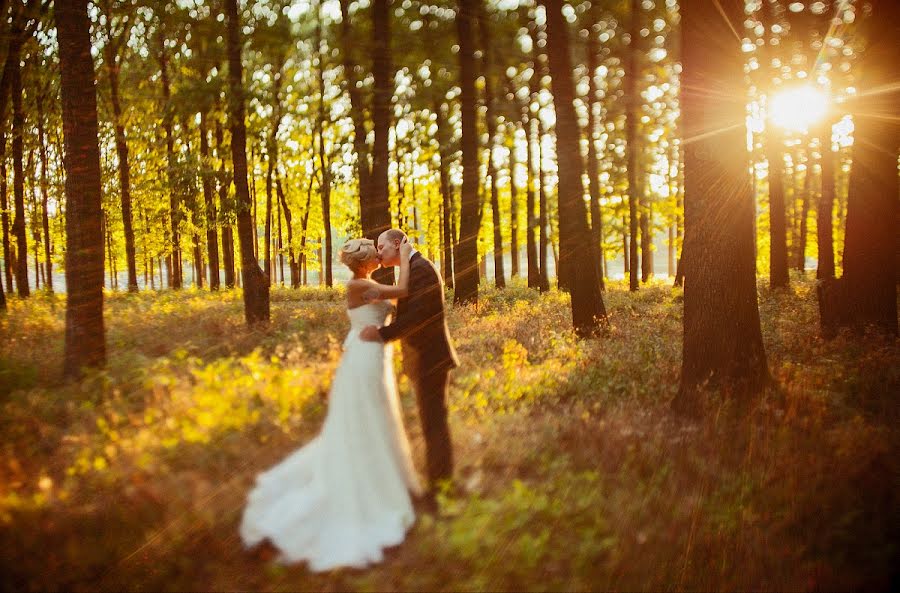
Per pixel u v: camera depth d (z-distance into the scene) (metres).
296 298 21.95
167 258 31.98
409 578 3.57
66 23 7.11
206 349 8.38
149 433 4.50
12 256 23.39
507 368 7.85
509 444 5.20
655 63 17.92
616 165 24.19
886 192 9.98
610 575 3.58
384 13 13.20
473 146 15.62
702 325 6.74
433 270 4.71
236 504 4.05
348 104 15.80
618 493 4.43
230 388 5.30
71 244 6.94
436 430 4.61
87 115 7.13
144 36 18.23
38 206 24.17
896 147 9.89
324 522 3.86
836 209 32.78
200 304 14.53
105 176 22.70
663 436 5.58
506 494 4.23
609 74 19.16
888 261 10.03
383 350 4.44
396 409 4.61
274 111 18.47
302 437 4.90
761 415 6.11
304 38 14.12
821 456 5.00
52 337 9.08
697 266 6.79
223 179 14.73
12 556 3.44
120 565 3.57
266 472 4.30
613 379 7.57
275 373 5.93
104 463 4.15
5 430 4.97
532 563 3.58
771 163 18.80
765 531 4.07
